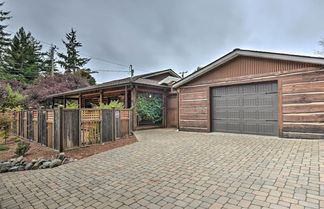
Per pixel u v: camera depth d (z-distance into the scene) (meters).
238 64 7.36
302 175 2.92
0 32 27.38
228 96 7.72
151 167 3.61
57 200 2.42
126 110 7.62
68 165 3.96
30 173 3.52
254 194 2.36
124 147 5.52
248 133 7.15
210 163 3.71
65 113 5.28
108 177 3.18
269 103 6.68
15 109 9.93
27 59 27.47
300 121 5.86
